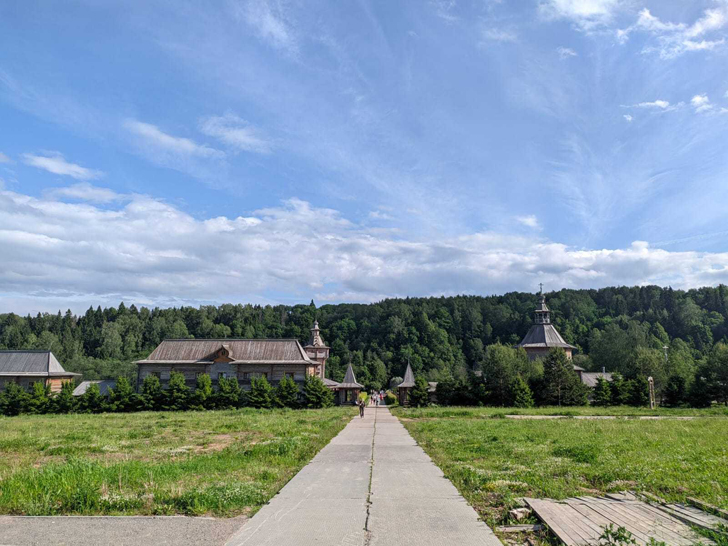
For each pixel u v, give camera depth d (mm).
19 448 21156
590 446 18531
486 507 10414
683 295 183625
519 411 49594
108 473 12781
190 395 62406
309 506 10281
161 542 7953
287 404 63969
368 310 181625
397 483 12688
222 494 10633
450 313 180500
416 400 69688
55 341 138375
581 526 8578
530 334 89562
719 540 7676
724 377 65375
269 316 191625
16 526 8844
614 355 105938
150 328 166500
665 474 13156
